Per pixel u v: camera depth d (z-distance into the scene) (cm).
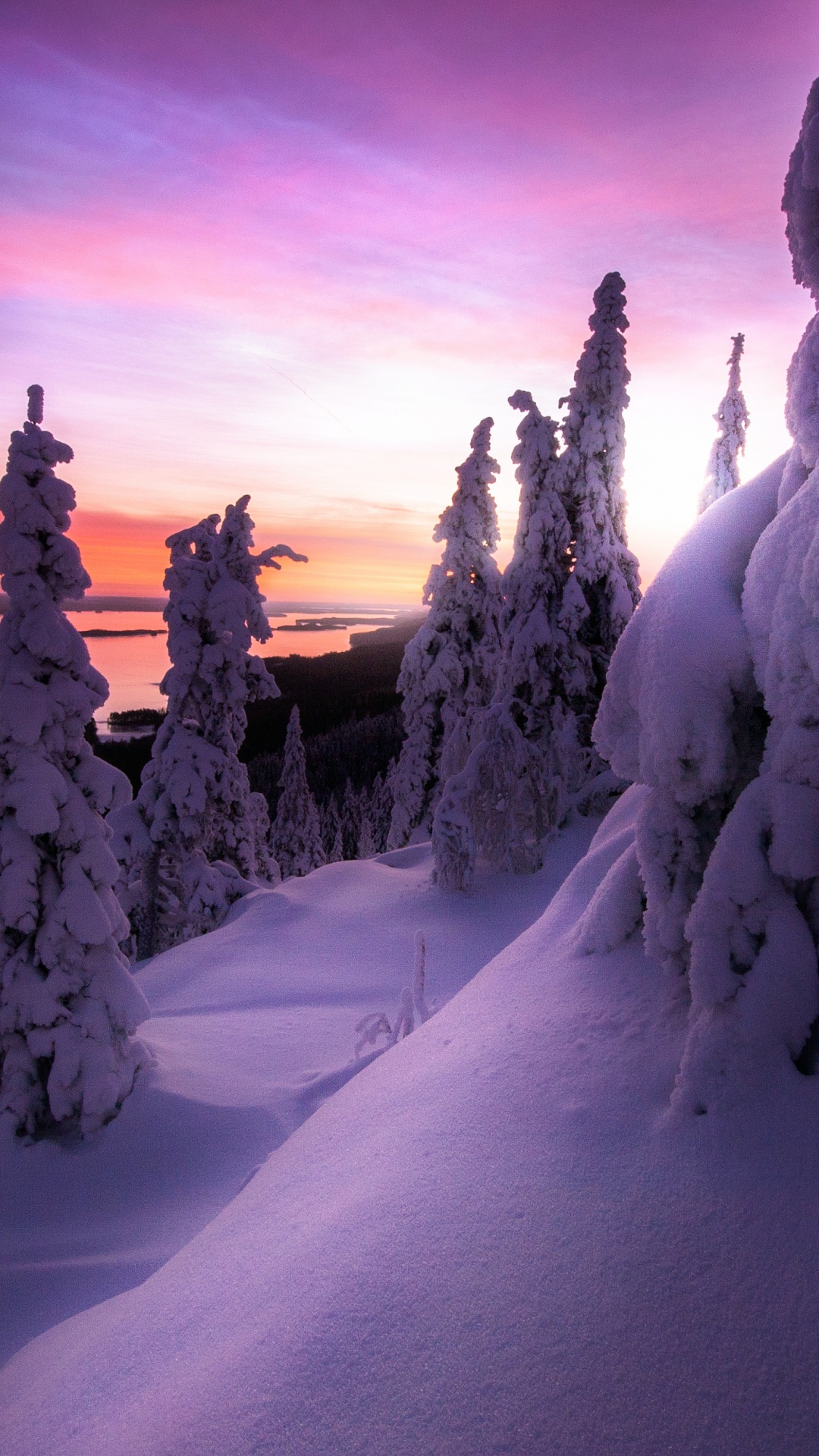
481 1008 390
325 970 1653
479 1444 179
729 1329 188
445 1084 332
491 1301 214
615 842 450
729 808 315
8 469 1063
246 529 2280
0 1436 293
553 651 2234
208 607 2228
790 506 296
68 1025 1027
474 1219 246
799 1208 210
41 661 1064
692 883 310
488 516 2716
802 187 271
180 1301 310
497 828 2119
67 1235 851
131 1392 264
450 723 2727
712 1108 245
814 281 278
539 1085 298
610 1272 211
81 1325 405
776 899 267
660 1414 175
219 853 2391
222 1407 215
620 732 354
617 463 2248
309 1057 1237
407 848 2523
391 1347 211
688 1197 225
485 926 1838
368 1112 364
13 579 1062
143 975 1677
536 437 2236
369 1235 257
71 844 1046
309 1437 195
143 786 2245
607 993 335
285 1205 332
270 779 8900
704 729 305
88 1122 1012
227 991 1553
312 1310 235
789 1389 173
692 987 270
